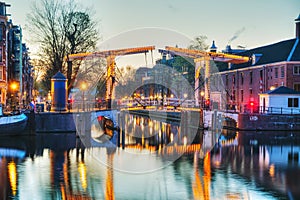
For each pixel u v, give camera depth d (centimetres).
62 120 4684
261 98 6166
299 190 2355
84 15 5834
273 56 7312
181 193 2264
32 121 4538
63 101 4825
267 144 4184
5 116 4369
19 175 2619
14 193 2234
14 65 7531
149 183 2420
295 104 5912
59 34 5744
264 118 5553
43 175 2623
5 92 6244
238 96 8306
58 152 3431
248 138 4688
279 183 2494
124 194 2228
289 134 5166
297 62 6731
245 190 2345
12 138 4278
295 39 7144
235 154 3522
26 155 3278
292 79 6738
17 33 7731
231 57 5269
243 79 8119
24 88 8400
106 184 2411
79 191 2273
